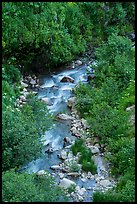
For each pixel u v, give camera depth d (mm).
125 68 16875
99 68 18016
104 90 15938
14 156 11609
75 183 11969
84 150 13305
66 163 12836
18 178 10578
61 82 18359
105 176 12328
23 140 11742
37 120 13914
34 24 18672
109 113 14273
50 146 13711
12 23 17984
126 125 13727
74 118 15391
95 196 11023
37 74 18812
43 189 10672
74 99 16453
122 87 16328
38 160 12930
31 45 18484
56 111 15922
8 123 11914
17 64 18312
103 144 13664
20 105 15211
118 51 18234
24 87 17391
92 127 14156
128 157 12297
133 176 11430
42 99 16578
